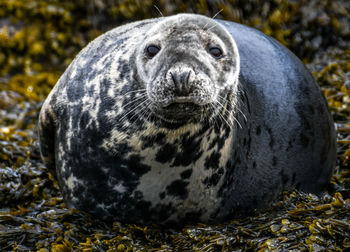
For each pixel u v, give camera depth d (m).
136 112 15.27
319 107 20.14
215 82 14.51
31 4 33.28
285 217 15.64
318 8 32.91
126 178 15.80
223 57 15.09
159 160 15.48
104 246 15.30
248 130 17.55
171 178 15.83
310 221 15.09
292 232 14.79
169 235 16.30
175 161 15.55
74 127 16.48
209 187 16.44
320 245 14.13
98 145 15.87
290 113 19.00
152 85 14.11
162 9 31.72
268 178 18.33
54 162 18.83
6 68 32.50
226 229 15.78
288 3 32.44
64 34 33.03
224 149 16.33
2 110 27.02
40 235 15.70
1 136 22.98
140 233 16.22
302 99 19.56
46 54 32.94
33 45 32.81
